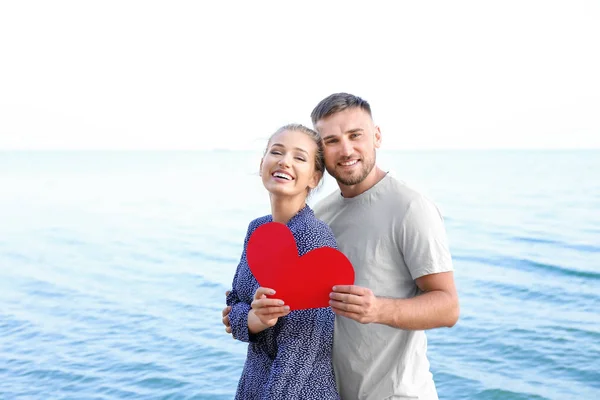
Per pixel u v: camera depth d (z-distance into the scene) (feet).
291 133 6.31
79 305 30.35
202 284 34.91
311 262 5.50
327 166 6.90
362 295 5.40
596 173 119.96
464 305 28.43
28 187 111.55
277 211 6.42
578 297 29.60
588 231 50.14
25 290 34.17
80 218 67.67
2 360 22.09
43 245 50.90
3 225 63.21
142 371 20.67
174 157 302.45
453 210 65.57
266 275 5.62
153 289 33.86
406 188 6.89
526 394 18.12
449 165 161.58
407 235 6.66
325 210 7.58
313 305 5.61
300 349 5.89
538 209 65.10
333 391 6.09
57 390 19.33
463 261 39.14
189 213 70.23
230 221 63.10
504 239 47.42
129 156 322.75
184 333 24.98
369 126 6.91
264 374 6.17
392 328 6.81
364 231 7.04
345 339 7.00
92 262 42.78
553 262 37.91
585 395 18.01
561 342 22.61
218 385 19.35
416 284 6.80
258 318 5.78
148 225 61.36
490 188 89.76
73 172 160.76
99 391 19.13
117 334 25.08
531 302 28.84
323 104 6.93
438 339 23.38
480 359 21.16
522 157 222.69
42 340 24.43
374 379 6.89
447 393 18.49
